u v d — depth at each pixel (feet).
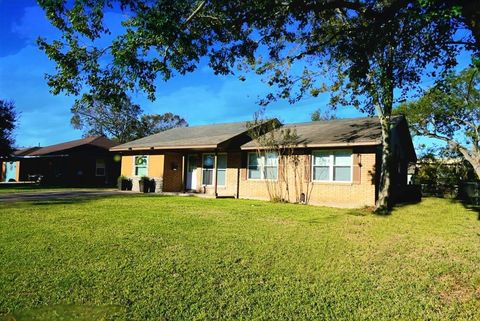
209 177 66.03
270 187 56.59
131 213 37.09
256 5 23.25
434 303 15.21
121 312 13.80
